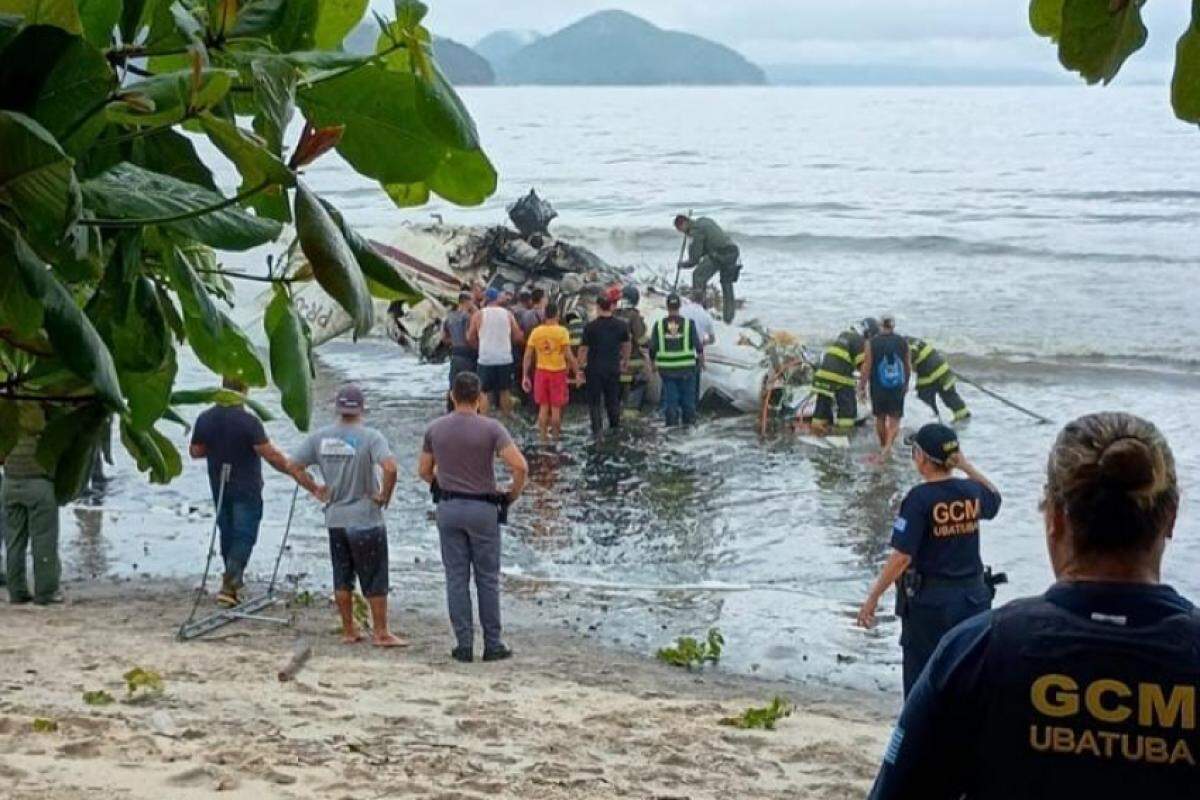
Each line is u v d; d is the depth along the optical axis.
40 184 1.49
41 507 11.13
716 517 14.87
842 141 128.00
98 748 6.69
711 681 9.78
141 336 1.92
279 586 12.14
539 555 13.40
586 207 59.06
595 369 19.47
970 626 2.46
